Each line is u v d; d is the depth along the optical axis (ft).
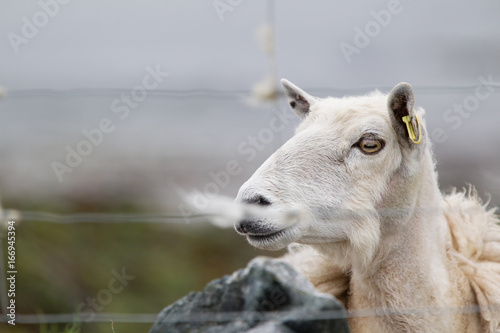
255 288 21.31
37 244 62.85
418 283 27.81
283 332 20.07
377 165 27.63
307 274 30.01
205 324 21.89
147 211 73.15
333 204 27.07
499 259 30.50
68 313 57.06
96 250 65.82
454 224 30.45
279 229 26.32
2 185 71.97
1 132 88.12
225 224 26.03
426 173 28.89
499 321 28.25
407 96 26.71
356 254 27.50
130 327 59.00
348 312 28.14
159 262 67.41
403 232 27.86
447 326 27.55
